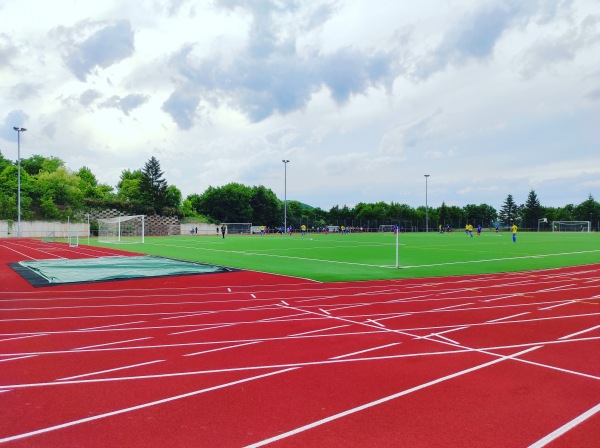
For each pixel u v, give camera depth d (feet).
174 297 42.86
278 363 22.72
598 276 58.75
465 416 16.47
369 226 338.75
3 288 49.01
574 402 17.74
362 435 15.01
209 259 85.71
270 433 15.17
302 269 67.36
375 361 23.02
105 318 33.53
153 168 307.99
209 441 14.61
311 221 356.18
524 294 44.01
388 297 42.45
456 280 54.75
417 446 14.25
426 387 19.36
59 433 15.19
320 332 29.01
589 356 23.76
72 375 21.01
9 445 14.33
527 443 14.46
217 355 24.09
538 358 23.44
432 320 32.42
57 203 263.90
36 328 30.40
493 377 20.59
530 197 360.07
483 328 29.99
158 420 16.19
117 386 19.56
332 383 19.88
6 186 253.85
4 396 18.44
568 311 35.65
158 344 26.30
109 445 14.34
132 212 277.23
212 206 328.08
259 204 334.85
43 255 99.40
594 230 333.83
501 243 142.92
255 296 43.29
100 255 98.89
